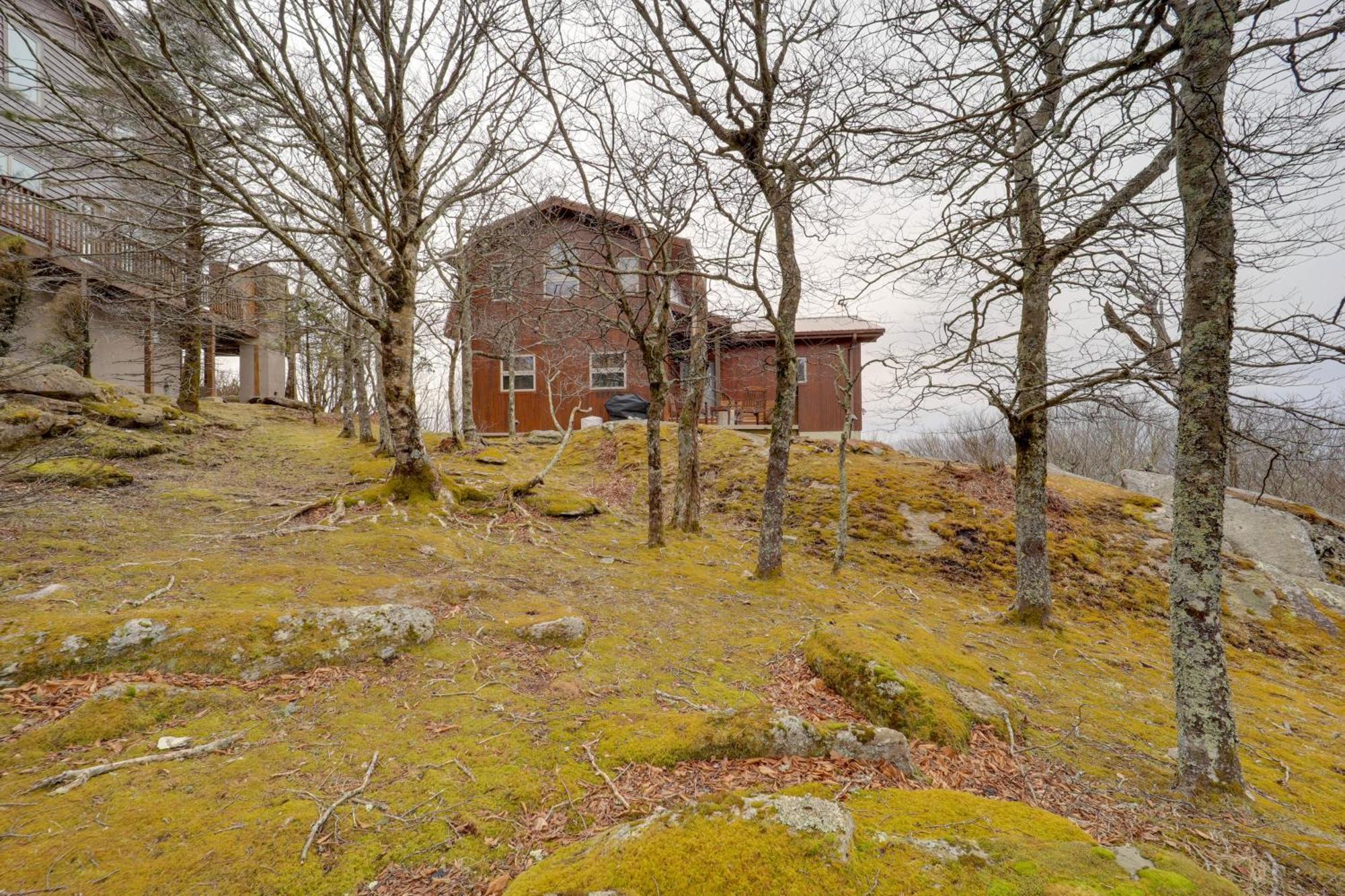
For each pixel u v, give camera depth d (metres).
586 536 9.27
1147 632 8.43
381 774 3.17
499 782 3.17
